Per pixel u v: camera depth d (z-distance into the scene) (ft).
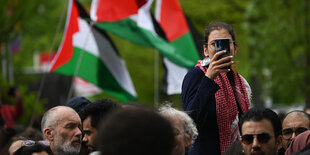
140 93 142.31
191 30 64.80
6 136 49.03
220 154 34.17
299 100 106.63
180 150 31.35
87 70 62.13
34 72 140.97
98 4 58.75
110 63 63.16
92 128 37.65
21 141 38.47
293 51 102.99
